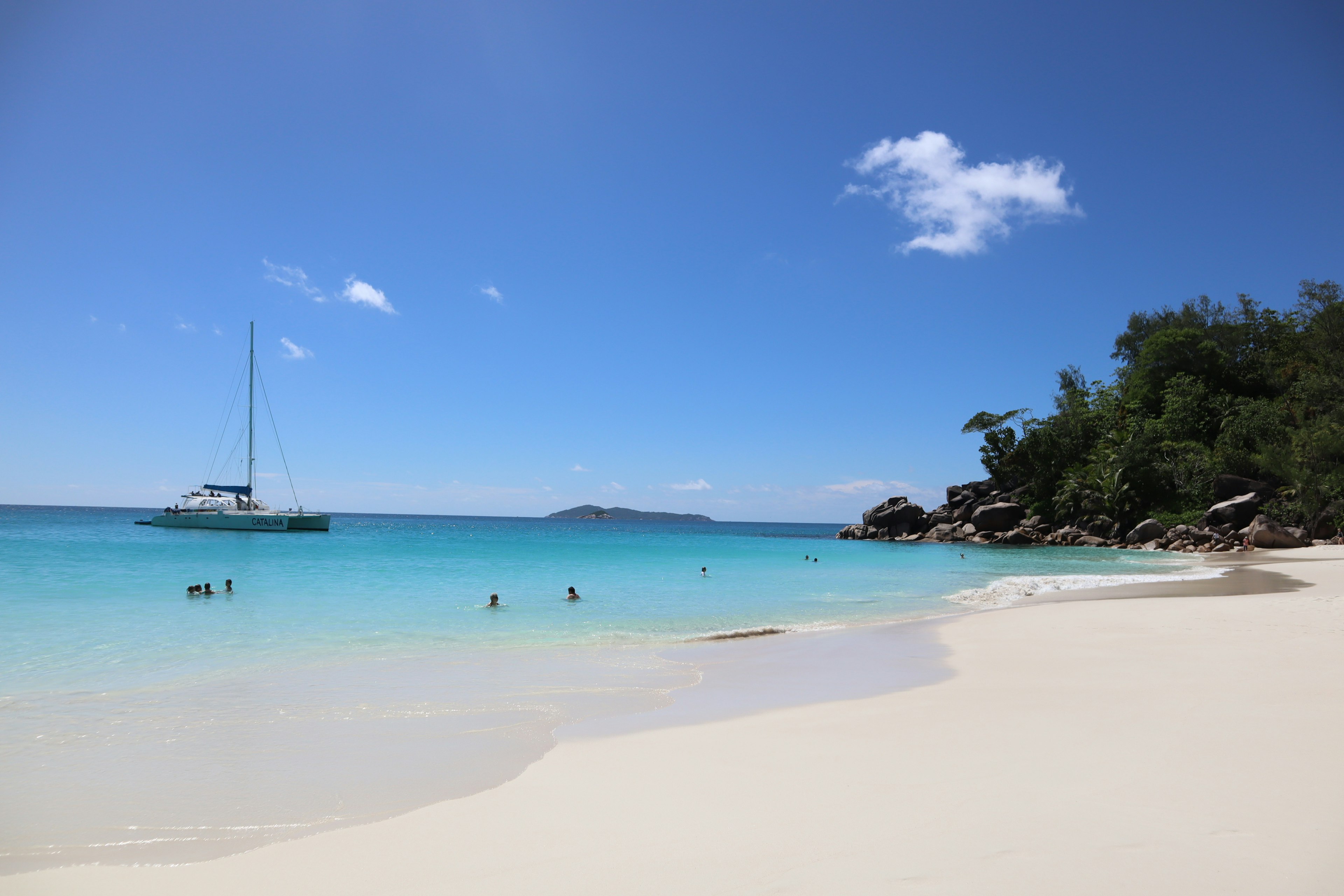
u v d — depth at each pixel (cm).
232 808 533
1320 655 998
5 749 685
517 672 1059
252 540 5056
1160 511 5566
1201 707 705
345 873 422
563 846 444
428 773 605
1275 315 6575
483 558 3678
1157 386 6656
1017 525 6806
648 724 752
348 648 1270
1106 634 1288
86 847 467
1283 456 4741
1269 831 413
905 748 617
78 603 1752
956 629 1460
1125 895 343
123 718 796
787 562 3769
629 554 4250
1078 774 522
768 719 761
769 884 375
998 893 352
